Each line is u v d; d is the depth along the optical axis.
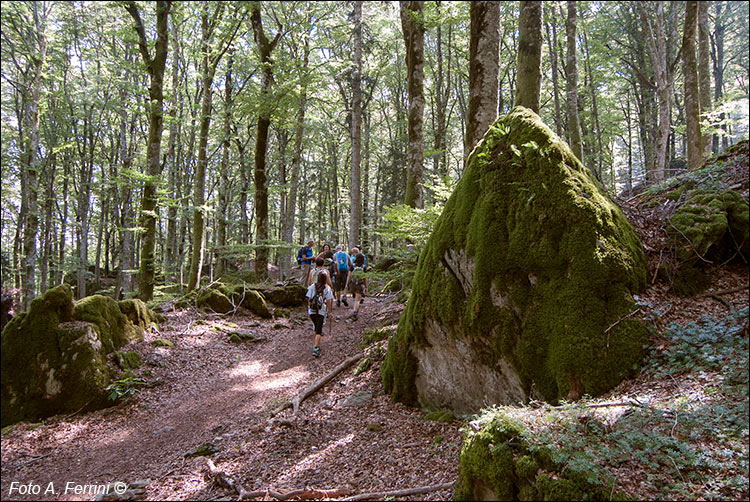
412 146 11.66
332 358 8.33
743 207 4.95
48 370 6.63
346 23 20.25
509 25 19.53
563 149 4.87
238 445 5.27
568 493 2.39
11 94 21.17
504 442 2.85
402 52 27.84
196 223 14.55
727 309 4.20
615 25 16.12
